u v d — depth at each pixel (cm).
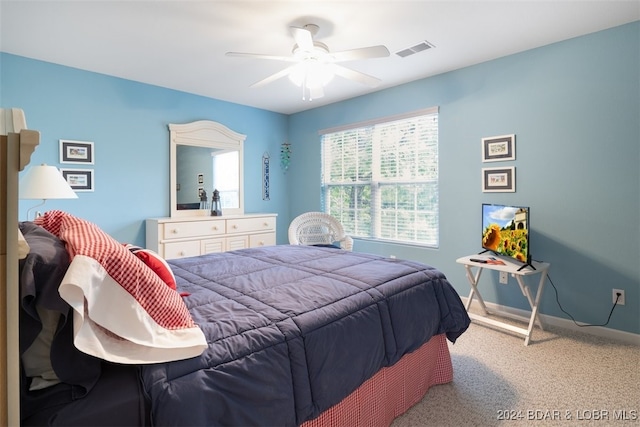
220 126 432
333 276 189
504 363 225
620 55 251
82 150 332
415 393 184
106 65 322
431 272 209
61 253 93
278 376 113
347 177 448
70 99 324
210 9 227
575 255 275
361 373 142
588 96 265
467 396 190
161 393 89
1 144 79
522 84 297
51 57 302
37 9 224
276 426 108
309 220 396
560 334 270
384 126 406
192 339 104
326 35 263
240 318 126
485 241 302
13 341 78
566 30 259
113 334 94
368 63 322
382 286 176
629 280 253
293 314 134
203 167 421
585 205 269
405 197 390
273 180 503
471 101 329
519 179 302
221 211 433
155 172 383
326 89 399
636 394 188
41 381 86
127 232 364
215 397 96
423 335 179
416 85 370
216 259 231
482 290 331
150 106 378
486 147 321
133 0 216
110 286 93
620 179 254
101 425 82
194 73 344
